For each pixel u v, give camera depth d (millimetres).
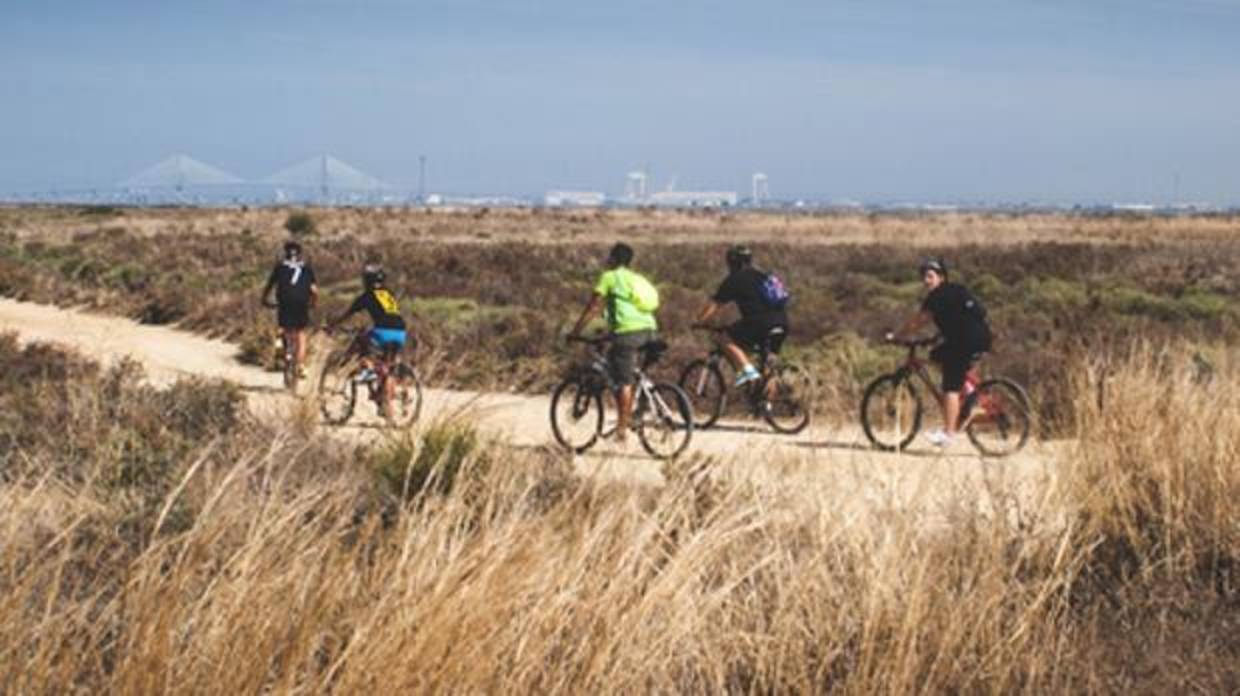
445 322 45812
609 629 8461
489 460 14695
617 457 23000
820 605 10844
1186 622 11891
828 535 11633
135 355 39656
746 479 12297
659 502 10281
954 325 23219
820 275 91375
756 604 10562
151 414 20016
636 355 23797
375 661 7312
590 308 23844
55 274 70625
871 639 10219
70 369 27625
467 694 7512
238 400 21922
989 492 13680
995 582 11297
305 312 32688
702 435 26141
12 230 144750
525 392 33438
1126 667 11102
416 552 8219
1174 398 15055
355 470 15688
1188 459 13961
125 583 7746
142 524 11555
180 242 113250
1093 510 13375
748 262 27016
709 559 9984
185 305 52750
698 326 26984
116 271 70750
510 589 8148
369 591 8227
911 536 11945
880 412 24453
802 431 25547
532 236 168250
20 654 7160
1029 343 43781
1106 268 93625
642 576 9188
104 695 7262
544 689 8055
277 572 7938
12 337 34719
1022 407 23375
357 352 25906
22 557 8094
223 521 8281
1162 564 12914
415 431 17078
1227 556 13094
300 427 20438
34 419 19562
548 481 13062
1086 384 16469
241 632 7375
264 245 105812
